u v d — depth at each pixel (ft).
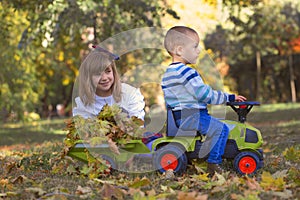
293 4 77.71
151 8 42.55
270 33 62.28
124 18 45.42
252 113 65.26
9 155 29.89
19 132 56.70
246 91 115.03
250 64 114.32
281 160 23.98
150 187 18.56
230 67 111.75
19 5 40.42
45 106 111.34
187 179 19.21
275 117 67.05
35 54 58.95
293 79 114.21
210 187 18.24
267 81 116.06
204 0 51.08
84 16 42.96
